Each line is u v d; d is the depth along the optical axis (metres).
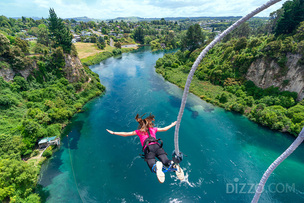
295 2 53.94
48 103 45.78
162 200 28.12
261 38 65.25
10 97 41.75
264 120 44.75
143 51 153.75
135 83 74.75
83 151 37.81
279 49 52.16
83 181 31.20
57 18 58.78
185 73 83.56
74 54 64.31
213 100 57.25
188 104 56.53
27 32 169.88
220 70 67.56
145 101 58.75
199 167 33.94
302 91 47.47
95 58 116.12
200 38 101.88
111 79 79.88
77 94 57.91
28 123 37.19
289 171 33.22
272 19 94.25
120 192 29.41
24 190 26.44
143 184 30.75
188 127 45.09
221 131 43.72
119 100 59.88
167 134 42.47
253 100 52.53
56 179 30.81
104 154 37.06
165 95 63.25
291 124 41.53
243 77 61.91
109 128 45.28
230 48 70.62
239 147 38.81
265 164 34.72
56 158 35.59
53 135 40.50
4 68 44.59
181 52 102.38
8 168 26.02
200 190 29.62
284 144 39.56
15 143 33.47
